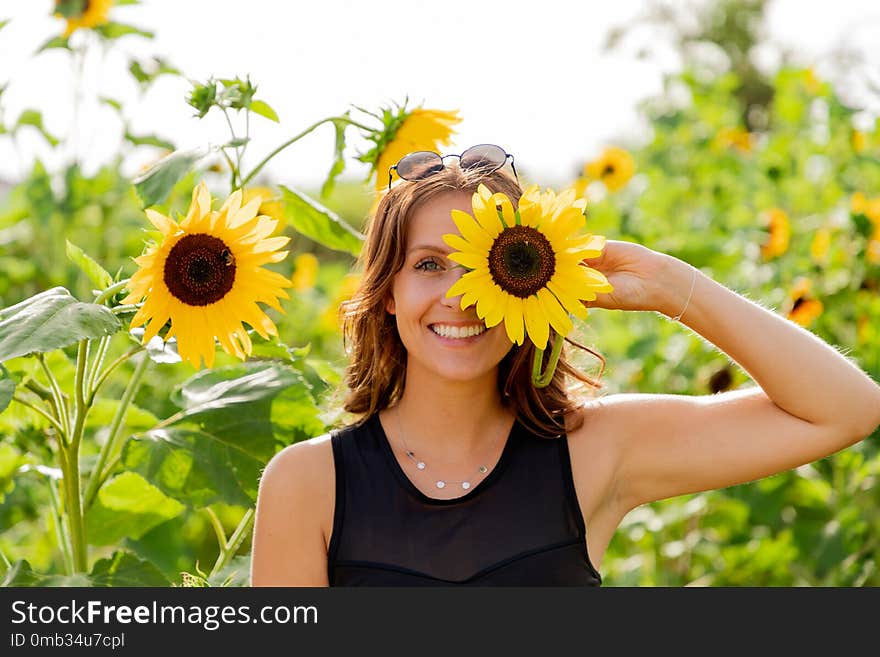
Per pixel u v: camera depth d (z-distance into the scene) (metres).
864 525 3.53
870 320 3.91
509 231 1.67
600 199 5.54
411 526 1.83
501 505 1.84
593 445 1.89
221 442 2.31
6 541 3.60
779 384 1.82
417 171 1.88
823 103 5.46
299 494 1.85
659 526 3.77
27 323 1.89
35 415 2.51
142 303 2.00
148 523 2.65
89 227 4.76
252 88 2.29
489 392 1.89
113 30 4.00
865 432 1.82
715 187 5.76
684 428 1.89
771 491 3.69
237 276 2.00
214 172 3.62
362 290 1.92
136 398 3.52
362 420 1.94
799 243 4.75
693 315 1.86
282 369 2.43
